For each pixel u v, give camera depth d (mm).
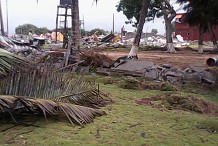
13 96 5520
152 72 12570
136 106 8078
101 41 51969
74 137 5414
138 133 5805
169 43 34688
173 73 12273
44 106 5680
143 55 26641
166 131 6012
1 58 6133
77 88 7047
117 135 5625
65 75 7207
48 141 5145
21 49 18297
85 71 12539
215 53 32062
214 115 7691
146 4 18672
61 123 6086
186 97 8523
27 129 5703
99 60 14336
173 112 7660
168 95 9055
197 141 5531
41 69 6598
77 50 13984
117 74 13094
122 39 65750
